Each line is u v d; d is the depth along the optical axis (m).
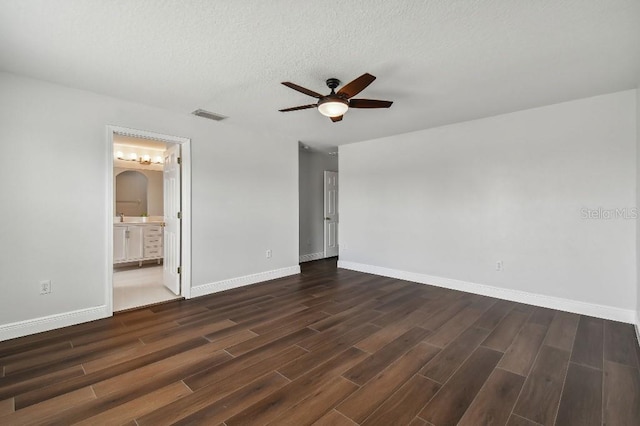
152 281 4.63
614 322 2.96
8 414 1.65
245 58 2.35
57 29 1.96
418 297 3.78
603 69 2.50
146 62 2.41
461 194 4.05
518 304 3.50
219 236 4.04
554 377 2.03
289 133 4.61
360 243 5.26
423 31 1.98
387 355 2.32
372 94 3.04
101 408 1.71
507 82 2.76
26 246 2.67
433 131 4.30
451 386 1.93
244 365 2.17
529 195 3.50
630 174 2.92
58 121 2.82
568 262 3.27
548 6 1.72
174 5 1.73
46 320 2.76
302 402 1.77
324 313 3.22
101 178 3.07
